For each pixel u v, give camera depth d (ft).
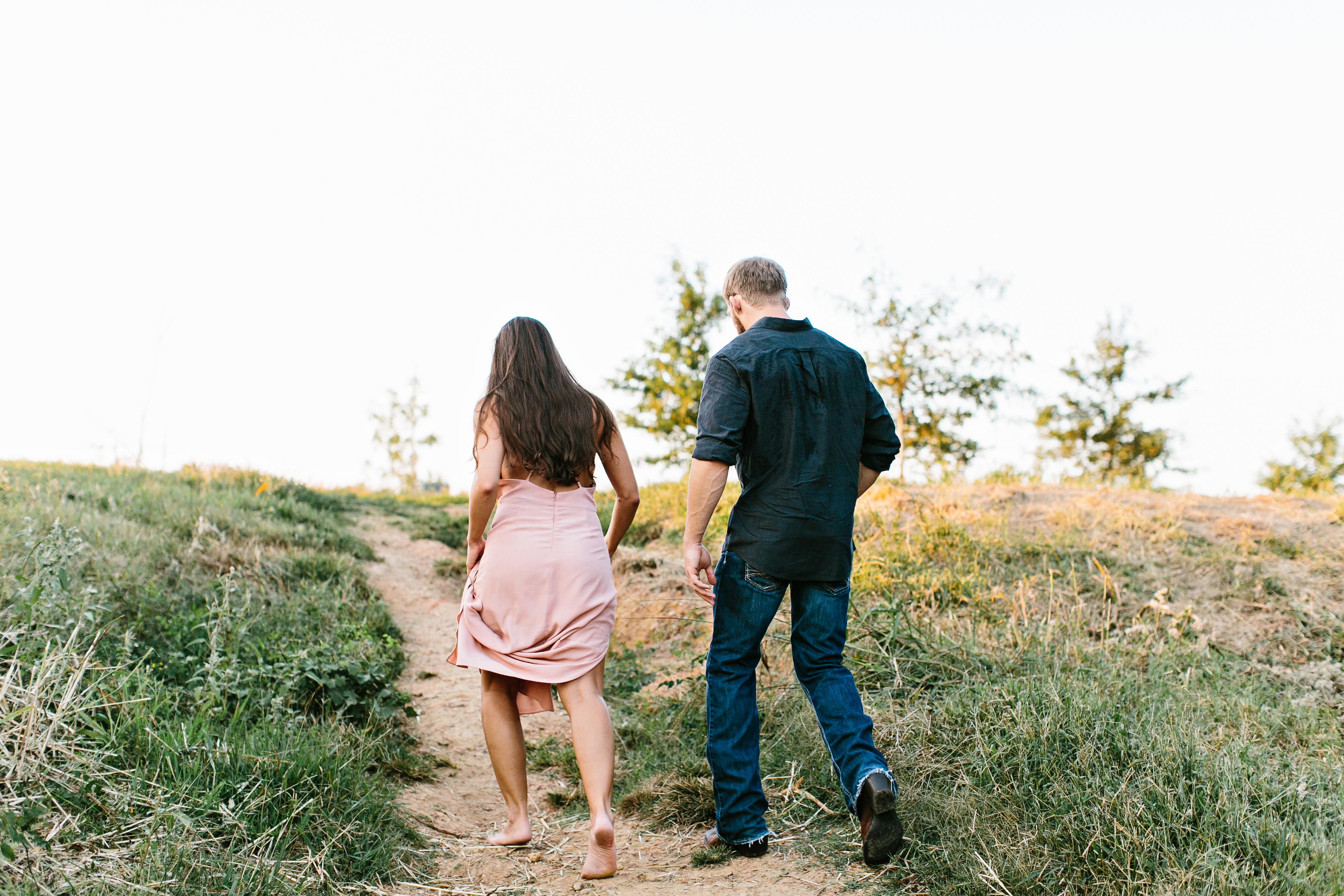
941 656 12.57
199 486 30.58
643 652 18.47
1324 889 6.98
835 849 9.09
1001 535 19.66
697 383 63.16
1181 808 8.04
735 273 10.05
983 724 10.02
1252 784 8.56
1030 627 14.30
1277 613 15.61
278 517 26.48
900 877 8.31
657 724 13.37
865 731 8.78
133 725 9.40
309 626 16.70
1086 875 7.52
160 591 15.24
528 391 9.46
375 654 16.21
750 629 9.28
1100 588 16.57
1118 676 11.68
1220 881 7.04
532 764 13.03
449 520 33.14
